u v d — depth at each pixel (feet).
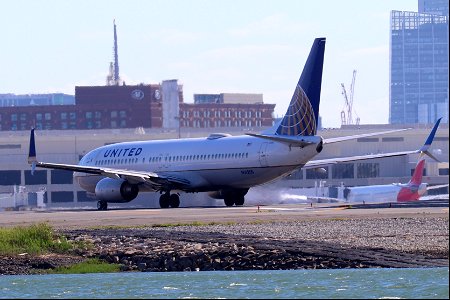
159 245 503.61
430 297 350.43
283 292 366.43
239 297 358.23
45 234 522.06
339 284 382.01
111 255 481.87
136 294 370.53
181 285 390.63
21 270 459.32
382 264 434.71
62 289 388.16
